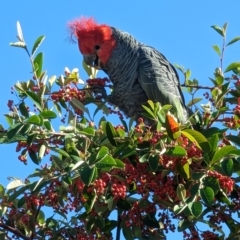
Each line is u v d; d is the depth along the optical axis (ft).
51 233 31.76
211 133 30.42
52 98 33.37
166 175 29.12
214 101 33.42
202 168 28.22
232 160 27.89
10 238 31.60
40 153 29.53
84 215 30.66
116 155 27.81
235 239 30.04
